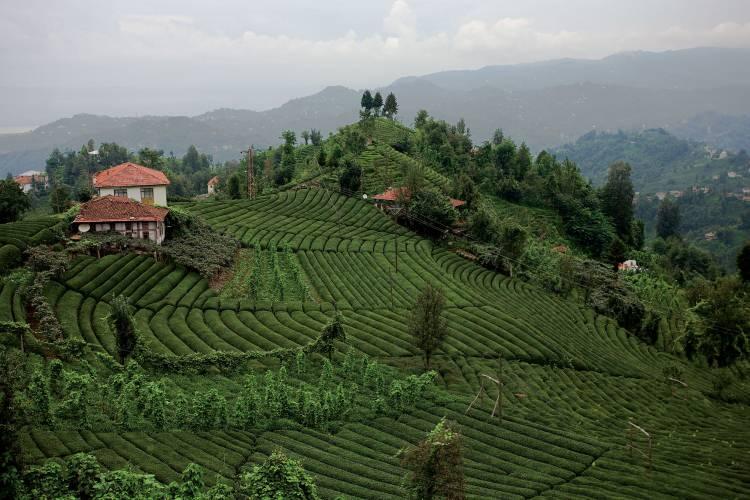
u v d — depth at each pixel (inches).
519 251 4409.5
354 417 2241.6
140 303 2802.7
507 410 2368.4
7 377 1681.8
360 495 1658.5
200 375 2384.4
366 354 2775.6
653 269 6067.9
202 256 3447.3
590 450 2069.4
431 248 4429.1
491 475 1859.0
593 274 4350.4
